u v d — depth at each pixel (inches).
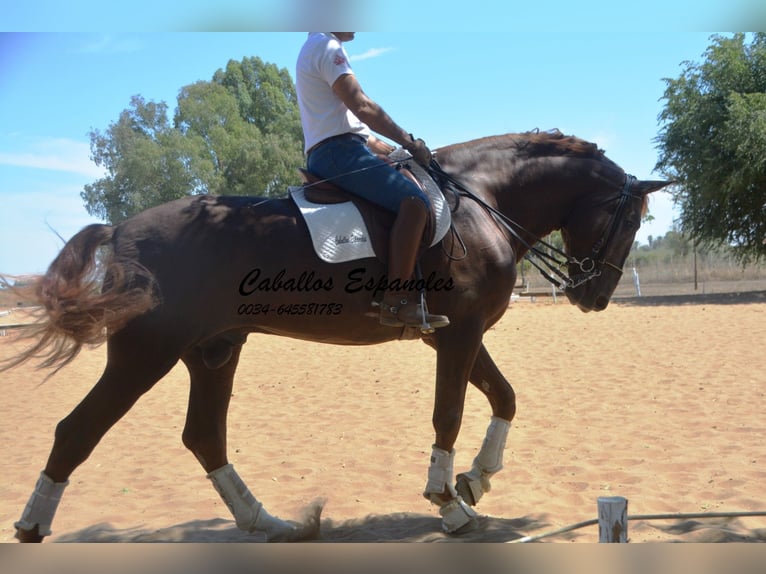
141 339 133.0
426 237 148.4
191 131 1352.1
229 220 141.3
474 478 169.5
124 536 166.6
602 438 246.5
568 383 351.6
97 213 1063.0
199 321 137.3
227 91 1608.0
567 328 597.3
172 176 1079.6
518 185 171.0
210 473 158.9
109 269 133.1
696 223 1003.9
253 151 1379.2
